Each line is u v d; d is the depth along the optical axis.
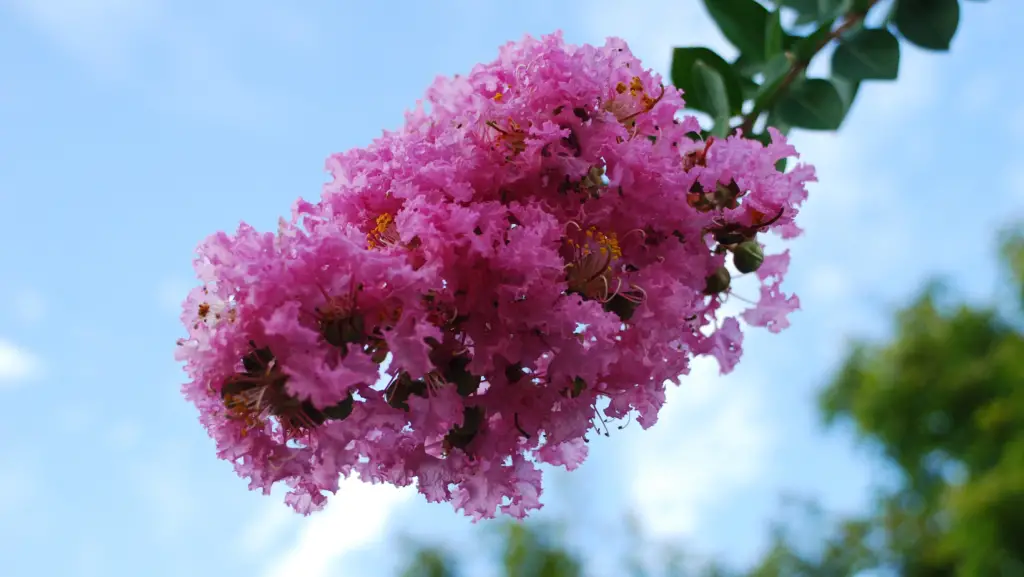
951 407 1.79
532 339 0.33
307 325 0.32
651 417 0.36
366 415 0.33
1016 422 1.63
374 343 0.32
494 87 0.36
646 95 0.37
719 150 0.37
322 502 0.35
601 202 0.35
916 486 1.85
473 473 0.34
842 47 0.46
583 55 0.35
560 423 0.34
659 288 0.35
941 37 0.46
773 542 1.89
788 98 0.45
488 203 0.33
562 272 0.33
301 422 0.33
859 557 1.84
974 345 1.85
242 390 0.32
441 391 0.33
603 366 0.33
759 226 0.38
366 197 0.35
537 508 0.35
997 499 1.48
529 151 0.34
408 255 0.33
